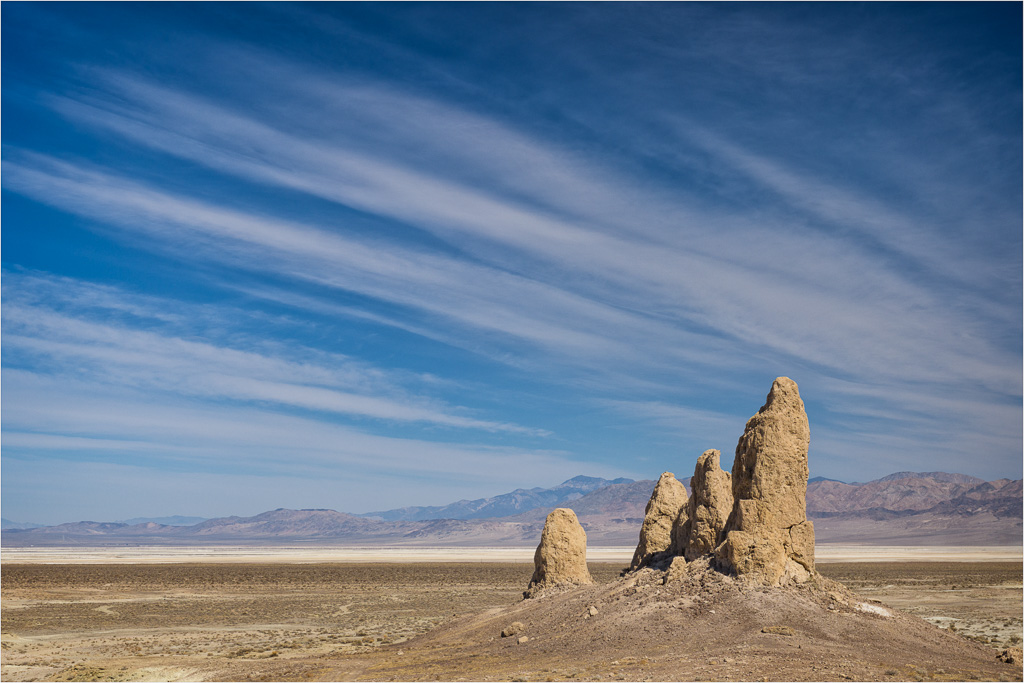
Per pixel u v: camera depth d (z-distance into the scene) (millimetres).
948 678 24281
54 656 48406
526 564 186250
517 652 32938
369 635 56938
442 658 34375
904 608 77625
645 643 29797
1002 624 63500
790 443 34281
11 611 77875
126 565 173750
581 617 35219
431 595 96000
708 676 24172
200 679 35625
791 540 33844
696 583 33844
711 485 37812
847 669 24734
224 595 97688
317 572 144625
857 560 198000
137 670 38938
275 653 45719
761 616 30594
